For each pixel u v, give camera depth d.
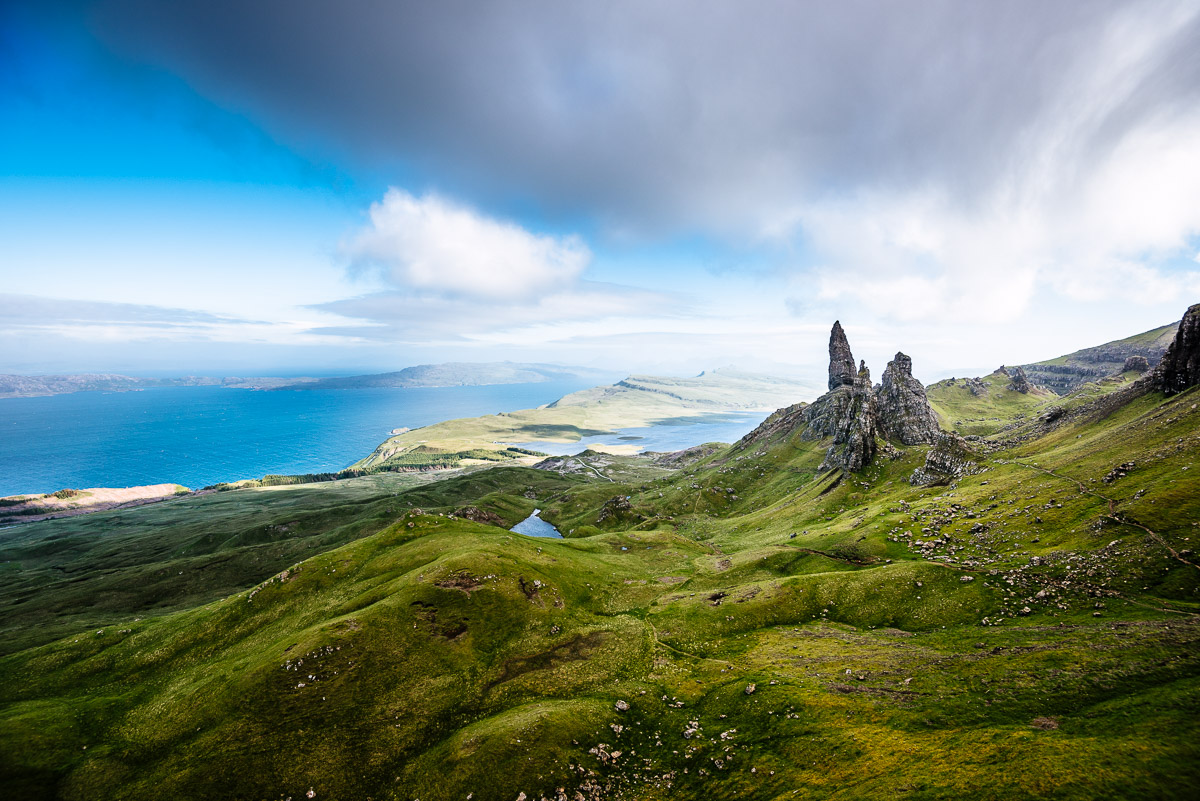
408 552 121.19
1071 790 41.59
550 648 93.00
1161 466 97.94
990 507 117.19
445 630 92.94
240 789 63.75
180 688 84.88
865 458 197.62
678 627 99.00
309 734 71.88
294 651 84.75
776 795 53.78
